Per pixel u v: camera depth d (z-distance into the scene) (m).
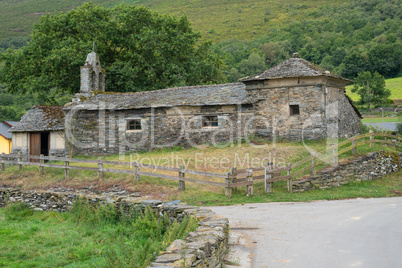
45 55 33.91
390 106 57.97
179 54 35.69
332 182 16.27
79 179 18.33
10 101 64.69
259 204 12.97
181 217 9.64
